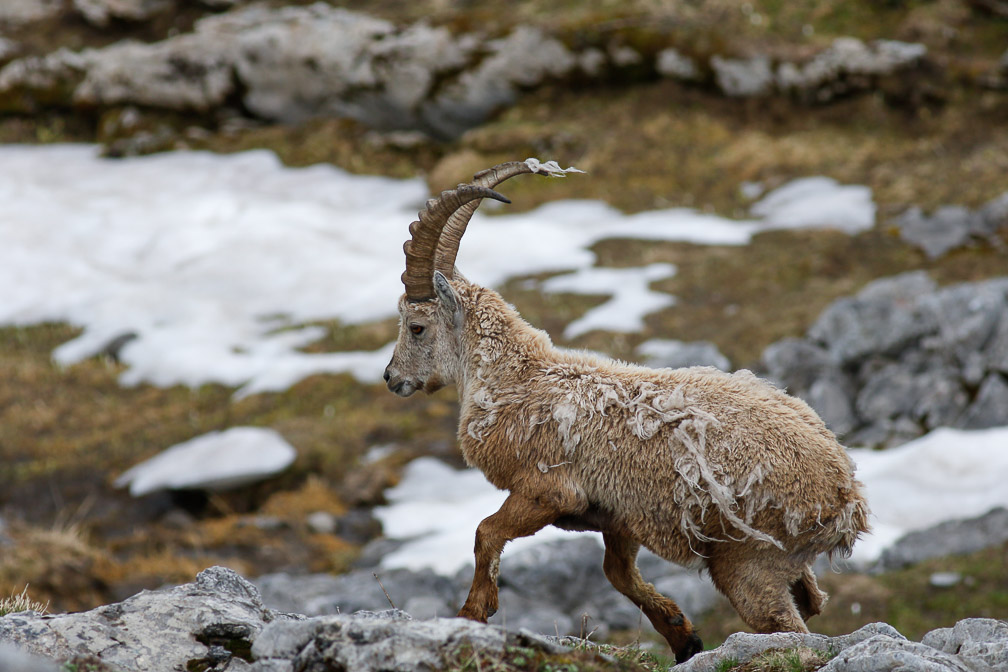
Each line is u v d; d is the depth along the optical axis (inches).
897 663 615.2
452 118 4825.3
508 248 3846.0
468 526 2401.6
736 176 4131.4
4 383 3282.5
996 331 2682.1
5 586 2004.2
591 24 4581.7
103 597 2096.5
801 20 4505.4
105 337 3506.4
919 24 4333.2
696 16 4586.6
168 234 4126.5
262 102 5049.2
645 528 845.8
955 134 4013.3
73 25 5615.2
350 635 641.0
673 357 2935.5
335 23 4904.0
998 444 2394.2
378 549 2369.6
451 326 972.6
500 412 890.7
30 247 4035.4
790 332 3065.9
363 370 3250.5
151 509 2640.3
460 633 634.8
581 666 631.8
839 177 3973.9
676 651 923.4
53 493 2714.1
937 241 3444.9
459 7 5073.8
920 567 2039.9
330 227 4151.1
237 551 2394.2
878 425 2687.0
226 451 2731.3
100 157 4901.6
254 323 3609.7
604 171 4269.2
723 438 823.1
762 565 825.5
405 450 2842.0
